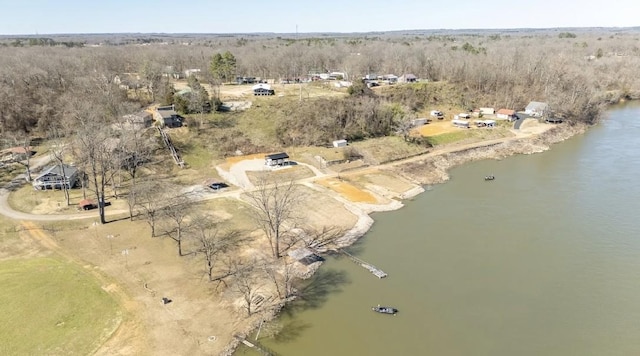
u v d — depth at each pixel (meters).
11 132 106.88
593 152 110.25
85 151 79.62
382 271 58.81
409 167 97.44
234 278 55.50
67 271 57.09
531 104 140.25
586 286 55.69
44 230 67.62
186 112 112.44
